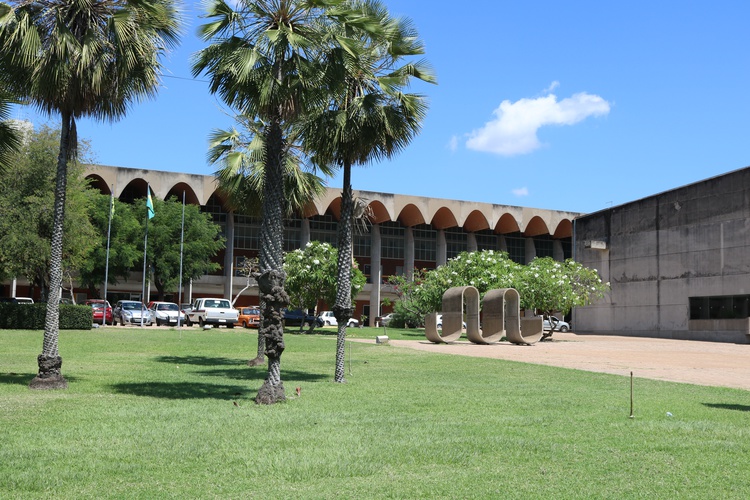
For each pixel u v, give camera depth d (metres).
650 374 19.45
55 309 13.73
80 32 13.81
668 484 6.65
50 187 37.50
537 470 7.16
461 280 41.53
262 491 6.25
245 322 47.94
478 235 77.94
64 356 21.14
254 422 9.74
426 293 43.47
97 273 53.44
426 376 17.44
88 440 8.33
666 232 48.75
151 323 47.34
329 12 13.34
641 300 50.41
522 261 79.62
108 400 11.91
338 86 13.68
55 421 9.65
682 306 47.09
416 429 9.35
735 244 43.69
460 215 70.88
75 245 39.19
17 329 34.91
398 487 6.43
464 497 6.14
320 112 15.73
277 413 10.66
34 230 36.41
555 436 8.99
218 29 12.91
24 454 7.52
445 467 7.26
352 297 44.38
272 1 12.67
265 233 12.40
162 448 7.93
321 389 14.14
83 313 37.31
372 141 15.97
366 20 13.78
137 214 55.50
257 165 19.55
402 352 26.12
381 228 72.62
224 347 26.56
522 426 9.77
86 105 14.20
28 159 36.97
